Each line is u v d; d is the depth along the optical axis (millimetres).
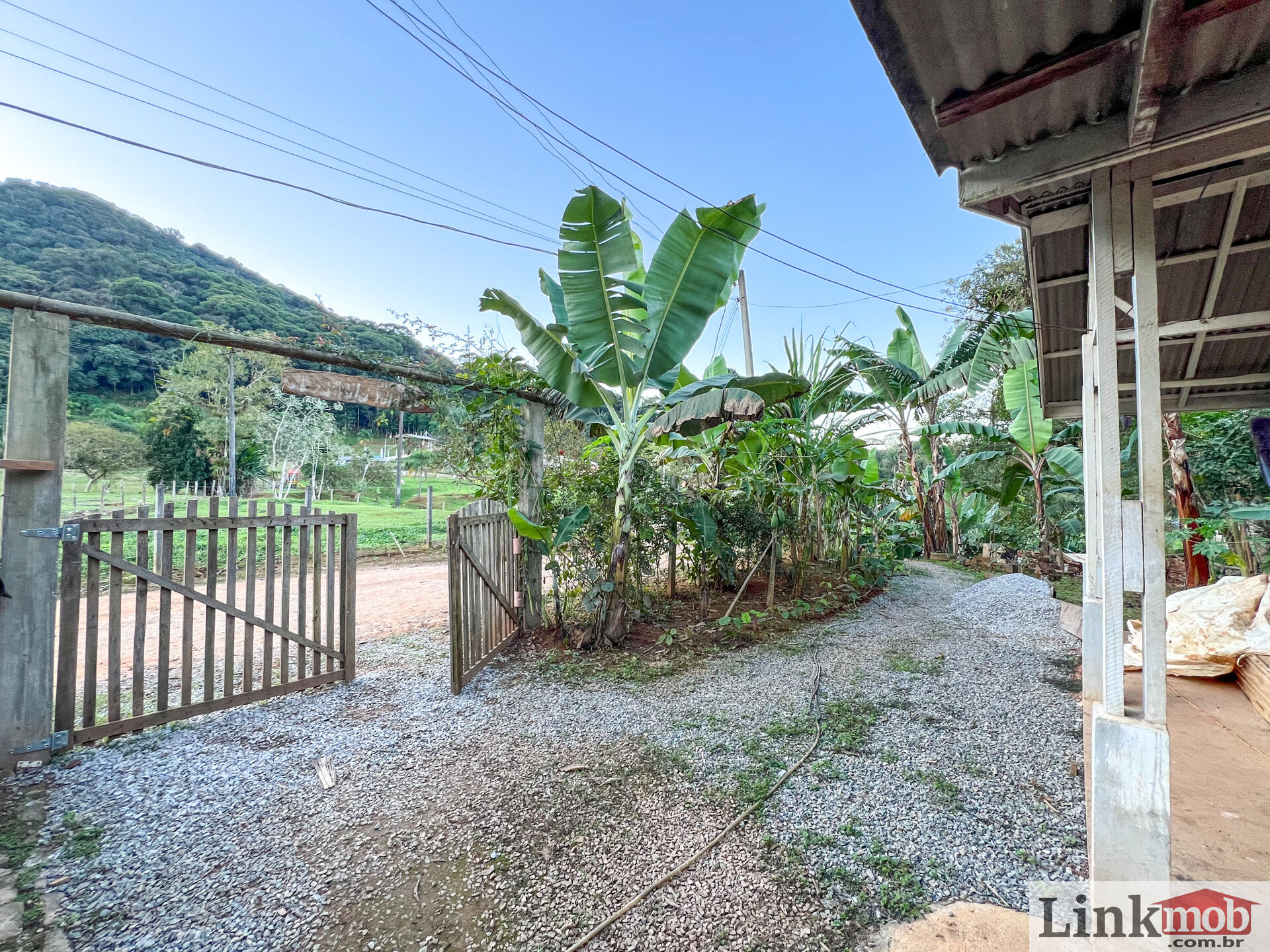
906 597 6809
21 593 2523
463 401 4383
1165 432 6270
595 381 4441
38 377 2611
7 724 2463
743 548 5801
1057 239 2668
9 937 1537
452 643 3516
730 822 2082
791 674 3883
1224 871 1566
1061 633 4836
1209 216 2504
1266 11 1081
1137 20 1233
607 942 1526
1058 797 2234
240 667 4039
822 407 7129
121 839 2004
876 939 1508
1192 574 6055
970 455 10023
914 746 2721
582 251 3777
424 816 2154
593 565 4711
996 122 1575
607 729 2963
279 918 1628
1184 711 2814
